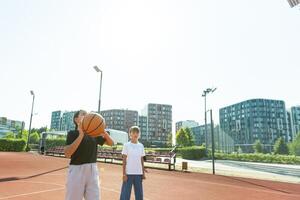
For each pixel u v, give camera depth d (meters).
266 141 147.38
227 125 171.38
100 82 26.00
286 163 39.62
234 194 10.44
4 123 175.38
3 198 7.73
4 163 20.14
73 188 3.78
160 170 20.19
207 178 16.12
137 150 5.91
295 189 13.06
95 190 3.91
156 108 168.25
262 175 20.58
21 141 46.97
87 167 3.87
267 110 153.12
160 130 165.62
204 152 40.97
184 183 12.91
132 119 161.25
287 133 154.12
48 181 11.54
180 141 87.12
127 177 5.75
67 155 3.78
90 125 3.95
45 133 47.12
